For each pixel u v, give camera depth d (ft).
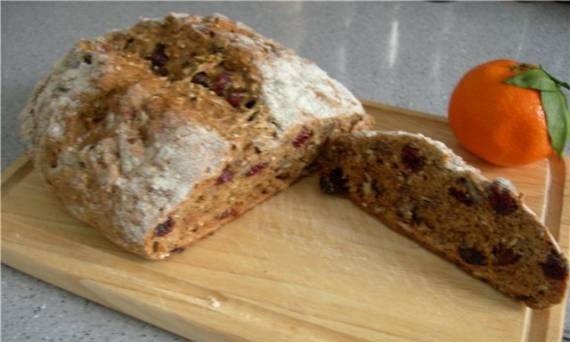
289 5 2.04
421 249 1.21
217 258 1.19
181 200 1.10
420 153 1.14
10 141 1.51
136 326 1.13
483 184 1.08
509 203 1.06
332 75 1.74
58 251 1.19
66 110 1.21
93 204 1.14
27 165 1.37
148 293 1.12
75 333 1.11
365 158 1.22
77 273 1.15
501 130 1.28
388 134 1.17
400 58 1.81
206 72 1.24
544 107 1.26
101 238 1.21
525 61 1.76
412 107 1.63
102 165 1.13
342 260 1.19
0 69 1.76
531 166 1.37
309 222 1.26
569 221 1.26
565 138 1.27
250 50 1.26
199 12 2.01
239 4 2.05
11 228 1.23
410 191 1.18
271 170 1.26
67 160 1.17
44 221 1.25
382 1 2.05
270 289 1.13
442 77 1.73
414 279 1.16
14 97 1.65
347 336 1.07
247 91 1.22
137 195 1.10
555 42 1.84
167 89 1.20
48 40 1.90
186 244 1.19
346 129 1.32
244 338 1.06
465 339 1.06
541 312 1.11
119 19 1.99
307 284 1.14
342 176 1.28
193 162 1.11
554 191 1.33
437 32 1.91
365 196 1.26
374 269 1.17
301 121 1.22
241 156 1.18
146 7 2.05
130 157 1.12
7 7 2.06
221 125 1.16
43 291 1.19
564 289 1.06
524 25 1.92
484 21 1.94
